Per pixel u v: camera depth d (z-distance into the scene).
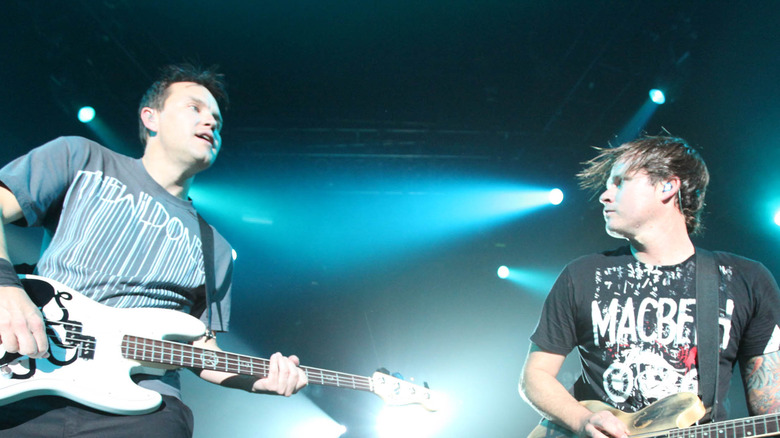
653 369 2.73
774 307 2.70
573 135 8.48
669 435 2.53
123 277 2.44
